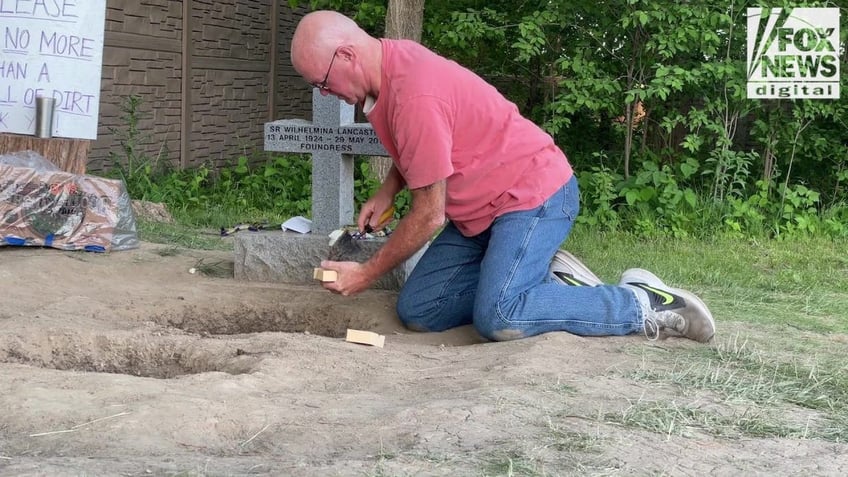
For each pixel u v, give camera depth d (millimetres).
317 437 2863
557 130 9320
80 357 4117
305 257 5840
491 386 3453
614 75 9891
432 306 4730
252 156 12828
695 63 9508
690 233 8844
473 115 4273
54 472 2475
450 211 4492
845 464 2783
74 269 5777
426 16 10875
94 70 7234
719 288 6254
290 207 10023
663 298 4352
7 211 6254
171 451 2770
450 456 2705
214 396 3256
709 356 4105
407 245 4254
